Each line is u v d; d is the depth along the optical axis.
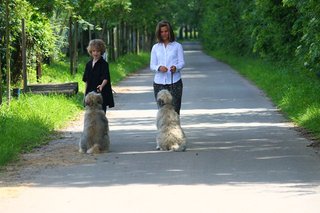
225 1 58.25
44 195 9.21
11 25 22.05
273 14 29.17
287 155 12.43
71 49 30.69
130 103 23.58
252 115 19.64
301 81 25.95
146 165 11.43
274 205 8.45
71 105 20.69
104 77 13.52
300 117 17.72
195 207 8.38
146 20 59.41
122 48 57.00
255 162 11.67
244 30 49.38
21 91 21.48
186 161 11.77
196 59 68.56
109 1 37.12
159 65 13.51
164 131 13.03
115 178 10.33
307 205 8.43
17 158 12.16
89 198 8.97
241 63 49.72
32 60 24.64
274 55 34.00
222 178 10.23
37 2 26.38
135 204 8.59
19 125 15.16
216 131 16.17
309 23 15.98
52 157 12.39
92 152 12.71
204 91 28.30
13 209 8.44
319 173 10.60
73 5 30.19
